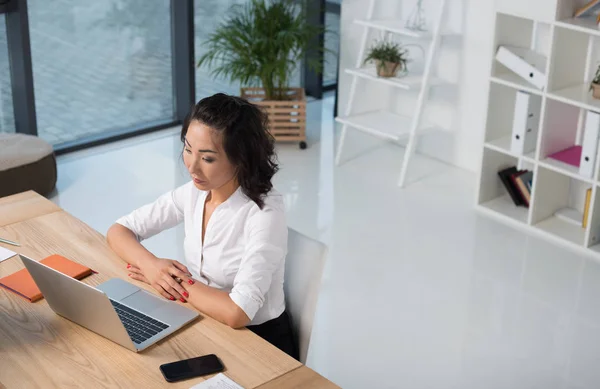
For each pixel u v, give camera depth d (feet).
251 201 7.00
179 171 16.79
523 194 14.93
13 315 6.64
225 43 17.88
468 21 16.25
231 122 6.49
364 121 16.99
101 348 6.20
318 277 7.18
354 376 10.07
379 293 12.10
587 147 13.03
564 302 11.96
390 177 16.74
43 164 14.84
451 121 17.25
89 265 7.48
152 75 18.78
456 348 10.72
